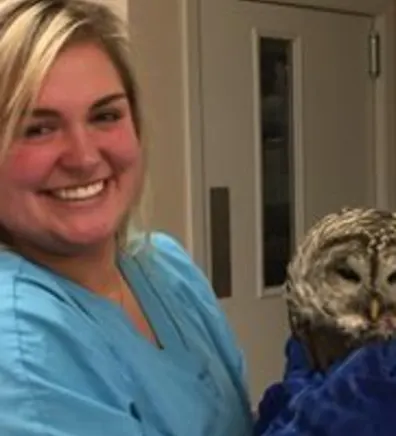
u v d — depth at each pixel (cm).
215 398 120
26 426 98
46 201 109
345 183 309
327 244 111
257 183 281
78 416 101
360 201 313
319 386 105
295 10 290
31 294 106
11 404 99
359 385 101
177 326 125
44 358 102
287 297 116
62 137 108
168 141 256
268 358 290
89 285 119
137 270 128
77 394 102
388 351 104
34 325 103
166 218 258
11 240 116
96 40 112
